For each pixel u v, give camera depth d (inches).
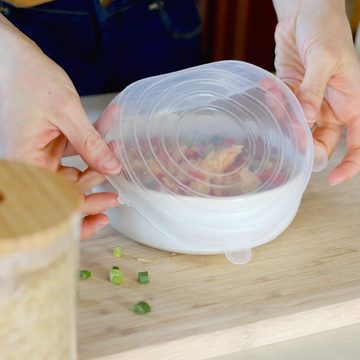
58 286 16.2
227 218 24.5
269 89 26.5
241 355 22.7
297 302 23.8
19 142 24.0
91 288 24.3
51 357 16.8
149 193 24.5
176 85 26.7
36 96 24.0
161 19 40.9
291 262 25.8
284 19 30.0
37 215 15.4
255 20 55.6
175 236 25.1
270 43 57.2
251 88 26.6
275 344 23.1
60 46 39.3
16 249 15.0
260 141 25.8
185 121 25.9
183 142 25.6
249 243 25.2
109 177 25.2
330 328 23.7
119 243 26.5
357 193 29.7
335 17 28.8
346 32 28.6
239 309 23.5
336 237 27.1
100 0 38.8
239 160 25.4
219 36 56.5
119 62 40.9
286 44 30.3
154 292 24.2
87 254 26.0
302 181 25.6
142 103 26.1
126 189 25.0
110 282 24.6
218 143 25.8
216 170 25.0
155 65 41.9
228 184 24.7
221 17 55.6
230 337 22.6
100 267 25.4
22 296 15.9
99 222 24.9
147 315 23.2
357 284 24.7
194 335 22.3
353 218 28.2
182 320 23.0
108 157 24.2
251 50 57.2
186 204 24.4
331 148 28.7
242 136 25.9
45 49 39.0
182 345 22.2
